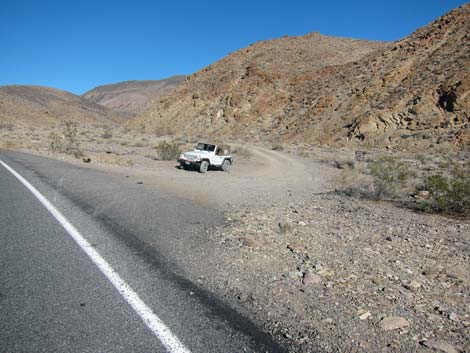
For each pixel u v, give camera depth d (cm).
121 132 6738
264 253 551
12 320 336
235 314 366
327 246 602
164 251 534
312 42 8919
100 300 379
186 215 757
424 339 343
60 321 338
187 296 397
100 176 1270
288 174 2047
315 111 5366
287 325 353
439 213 893
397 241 644
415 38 5447
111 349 300
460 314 397
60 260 481
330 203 995
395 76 4869
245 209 856
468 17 4969
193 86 8456
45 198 841
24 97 12025
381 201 1055
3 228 607
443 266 535
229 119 6681
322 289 438
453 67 4138
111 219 693
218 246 570
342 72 6138
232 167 2358
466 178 945
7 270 443
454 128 3588
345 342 332
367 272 499
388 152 3562
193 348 307
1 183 1007
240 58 8394
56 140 2644
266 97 6631
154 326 335
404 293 439
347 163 2622
